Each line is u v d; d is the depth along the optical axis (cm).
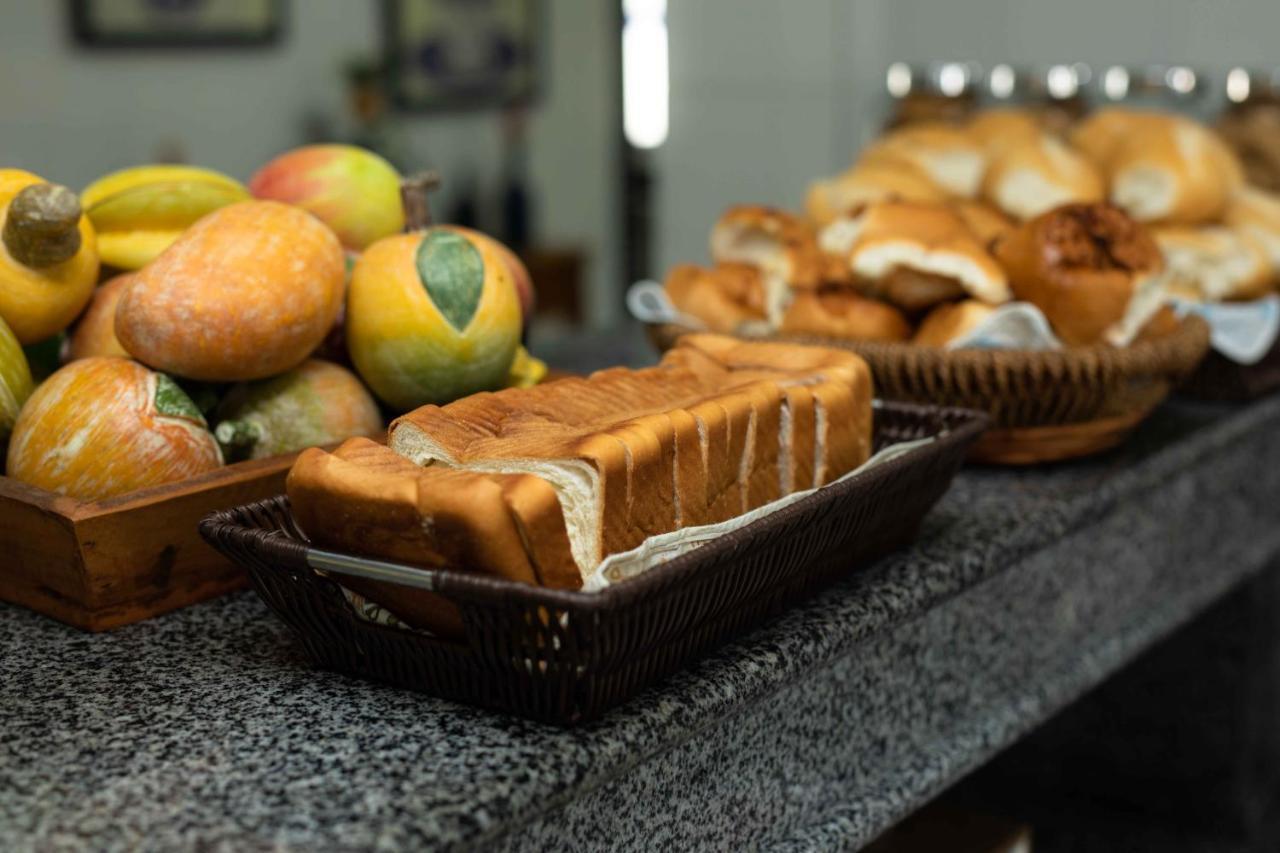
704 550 54
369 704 58
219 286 67
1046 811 149
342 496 54
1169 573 110
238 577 72
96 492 67
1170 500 108
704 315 102
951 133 126
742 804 64
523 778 51
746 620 64
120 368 68
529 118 307
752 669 61
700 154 256
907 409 79
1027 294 94
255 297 67
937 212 98
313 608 58
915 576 73
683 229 264
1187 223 121
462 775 51
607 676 54
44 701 58
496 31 300
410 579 52
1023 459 96
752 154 245
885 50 218
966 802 152
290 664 62
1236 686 138
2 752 54
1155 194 118
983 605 83
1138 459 100
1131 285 91
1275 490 131
